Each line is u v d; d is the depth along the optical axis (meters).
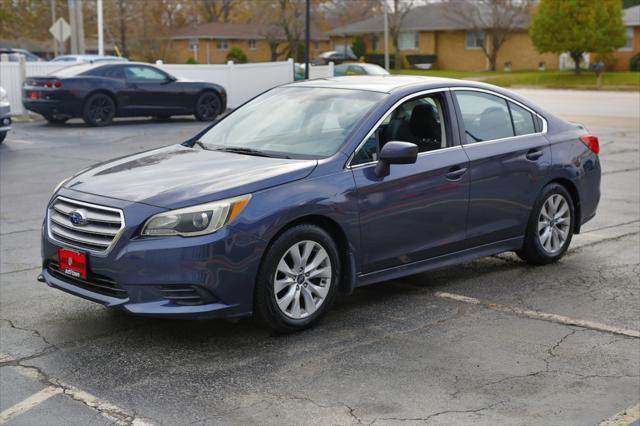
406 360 5.04
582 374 4.85
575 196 7.39
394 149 5.59
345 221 5.57
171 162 5.78
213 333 5.51
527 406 4.40
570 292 6.50
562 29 48.62
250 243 5.10
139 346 5.27
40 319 5.80
